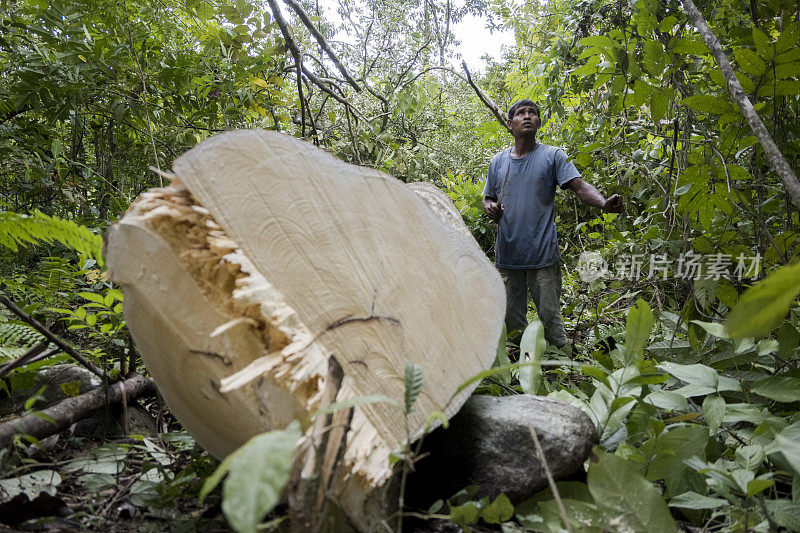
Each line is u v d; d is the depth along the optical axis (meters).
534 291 3.78
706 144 2.41
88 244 2.01
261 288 1.42
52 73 3.39
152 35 4.01
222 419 1.54
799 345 2.06
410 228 1.56
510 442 1.61
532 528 1.38
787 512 1.49
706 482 1.62
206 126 4.08
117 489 1.73
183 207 1.48
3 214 1.91
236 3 3.84
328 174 1.46
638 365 1.97
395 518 1.44
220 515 1.57
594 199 3.55
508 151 3.97
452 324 1.61
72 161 3.95
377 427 1.42
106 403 2.10
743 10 2.54
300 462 1.26
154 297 1.50
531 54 5.13
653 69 2.49
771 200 2.34
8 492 1.58
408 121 7.15
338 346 1.42
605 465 1.42
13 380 2.00
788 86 2.12
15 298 3.06
